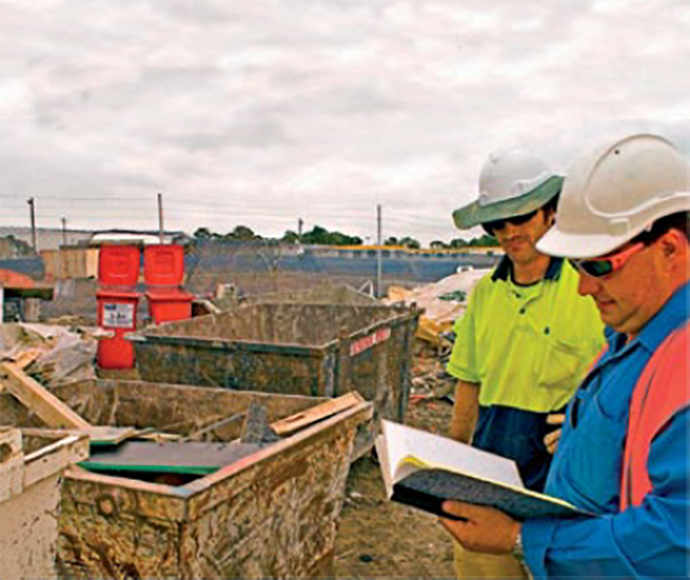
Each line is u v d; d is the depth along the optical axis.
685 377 1.25
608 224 1.39
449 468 1.43
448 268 17.41
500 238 2.54
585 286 1.46
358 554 4.26
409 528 4.62
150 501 2.29
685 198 1.35
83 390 4.40
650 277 1.38
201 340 5.16
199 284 12.55
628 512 1.31
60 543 2.46
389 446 1.69
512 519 1.54
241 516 2.54
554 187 2.38
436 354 10.12
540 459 2.57
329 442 3.12
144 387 4.30
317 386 4.80
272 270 13.19
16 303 10.29
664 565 1.21
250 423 3.54
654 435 1.29
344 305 7.21
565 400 2.55
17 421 4.23
